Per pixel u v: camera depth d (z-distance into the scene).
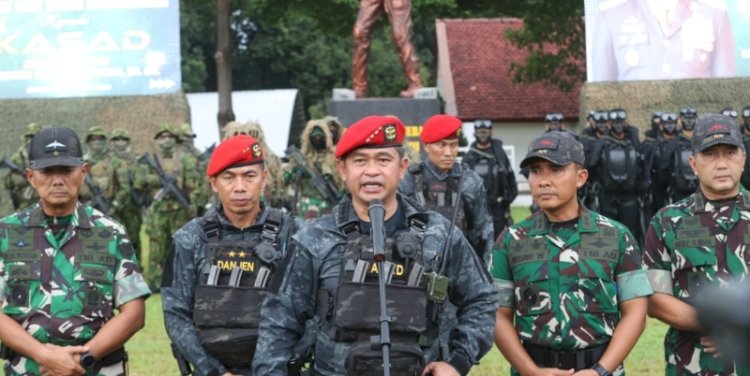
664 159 15.64
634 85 23.62
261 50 50.41
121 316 4.69
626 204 15.49
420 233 4.07
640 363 8.52
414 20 29.89
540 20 30.23
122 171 13.97
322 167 10.55
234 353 4.80
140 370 8.53
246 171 4.99
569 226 4.73
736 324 1.54
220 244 4.95
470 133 40.38
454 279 4.14
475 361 4.12
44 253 4.65
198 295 4.88
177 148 14.01
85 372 4.62
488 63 42.44
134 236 14.27
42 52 16.78
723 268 4.82
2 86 16.72
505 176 14.47
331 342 3.97
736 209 4.86
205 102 39.03
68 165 4.59
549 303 4.65
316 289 4.05
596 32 17.36
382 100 16.44
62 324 4.59
